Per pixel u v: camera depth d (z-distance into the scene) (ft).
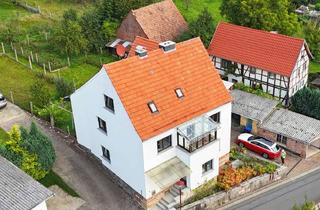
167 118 125.18
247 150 159.53
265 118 165.37
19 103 177.27
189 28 223.10
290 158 158.30
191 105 130.21
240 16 207.82
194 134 126.11
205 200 132.98
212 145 130.72
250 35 189.98
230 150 154.92
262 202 138.41
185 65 134.72
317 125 160.66
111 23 231.09
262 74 186.09
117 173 136.98
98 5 246.47
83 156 149.48
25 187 108.58
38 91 171.32
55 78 189.67
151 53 130.72
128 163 129.49
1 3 276.62
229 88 180.34
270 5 206.90
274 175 146.41
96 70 209.97
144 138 119.24
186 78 133.18
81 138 149.89
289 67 178.40
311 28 239.91
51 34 230.89
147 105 123.95
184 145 127.34
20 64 207.72
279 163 153.38
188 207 129.90
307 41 236.63
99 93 129.59
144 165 123.34
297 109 176.76
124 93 122.21
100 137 138.31
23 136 135.64
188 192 131.34
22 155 131.44
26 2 277.64
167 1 232.94
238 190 139.44
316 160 156.97
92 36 226.38
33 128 137.28
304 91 174.09
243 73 191.83
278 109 170.91
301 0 308.60
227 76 197.06
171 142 128.26
